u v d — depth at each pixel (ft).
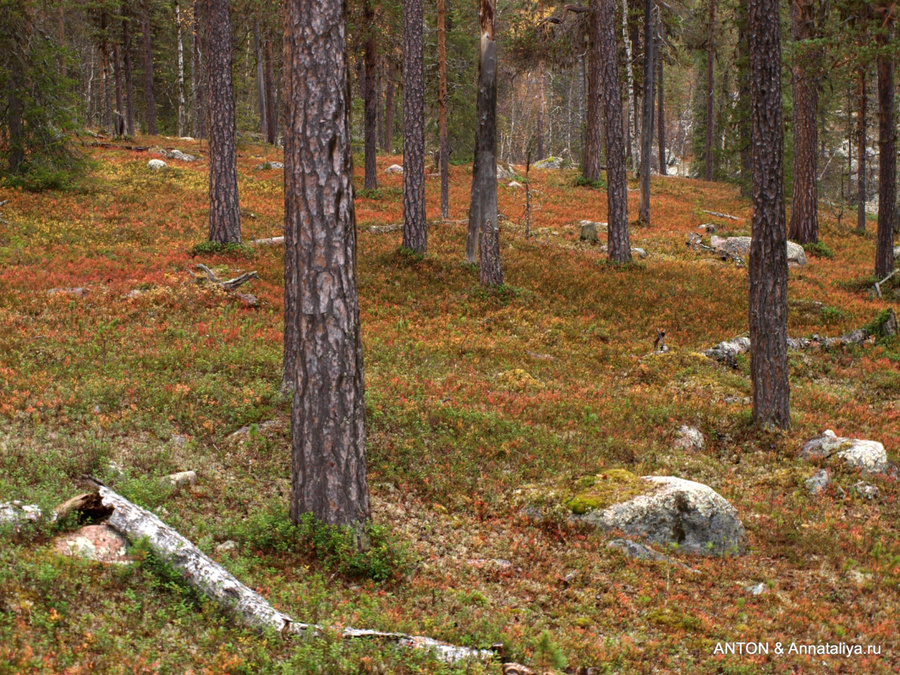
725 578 27.61
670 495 30.17
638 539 28.89
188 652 17.08
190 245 71.77
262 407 37.04
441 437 37.09
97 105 228.84
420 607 22.66
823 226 124.57
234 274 63.31
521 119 294.66
